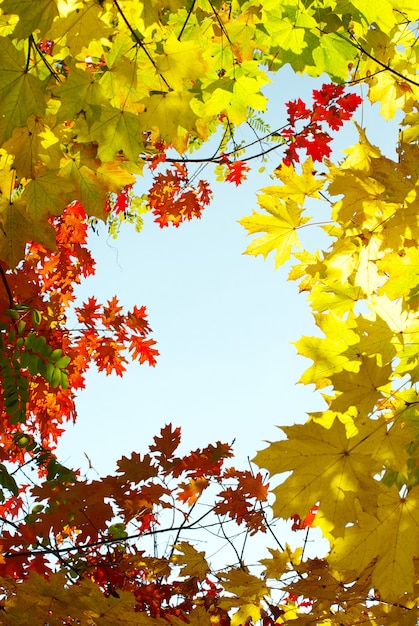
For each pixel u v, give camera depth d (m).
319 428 1.67
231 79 1.96
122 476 2.70
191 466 2.75
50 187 1.97
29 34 1.66
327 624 2.26
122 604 1.98
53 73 1.86
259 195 2.38
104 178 2.08
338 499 1.67
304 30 2.27
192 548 2.72
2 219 2.03
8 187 2.00
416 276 1.81
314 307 2.21
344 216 2.13
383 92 2.98
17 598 1.97
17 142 1.88
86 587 1.96
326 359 1.88
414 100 2.95
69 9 1.70
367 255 2.15
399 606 2.07
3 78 1.69
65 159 2.04
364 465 1.67
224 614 2.87
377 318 1.80
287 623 2.22
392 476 1.94
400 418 1.75
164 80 1.83
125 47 1.81
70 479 2.83
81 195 2.09
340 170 2.17
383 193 2.00
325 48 2.38
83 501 2.66
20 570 2.59
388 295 1.83
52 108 1.94
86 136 1.86
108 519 2.70
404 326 1.79
